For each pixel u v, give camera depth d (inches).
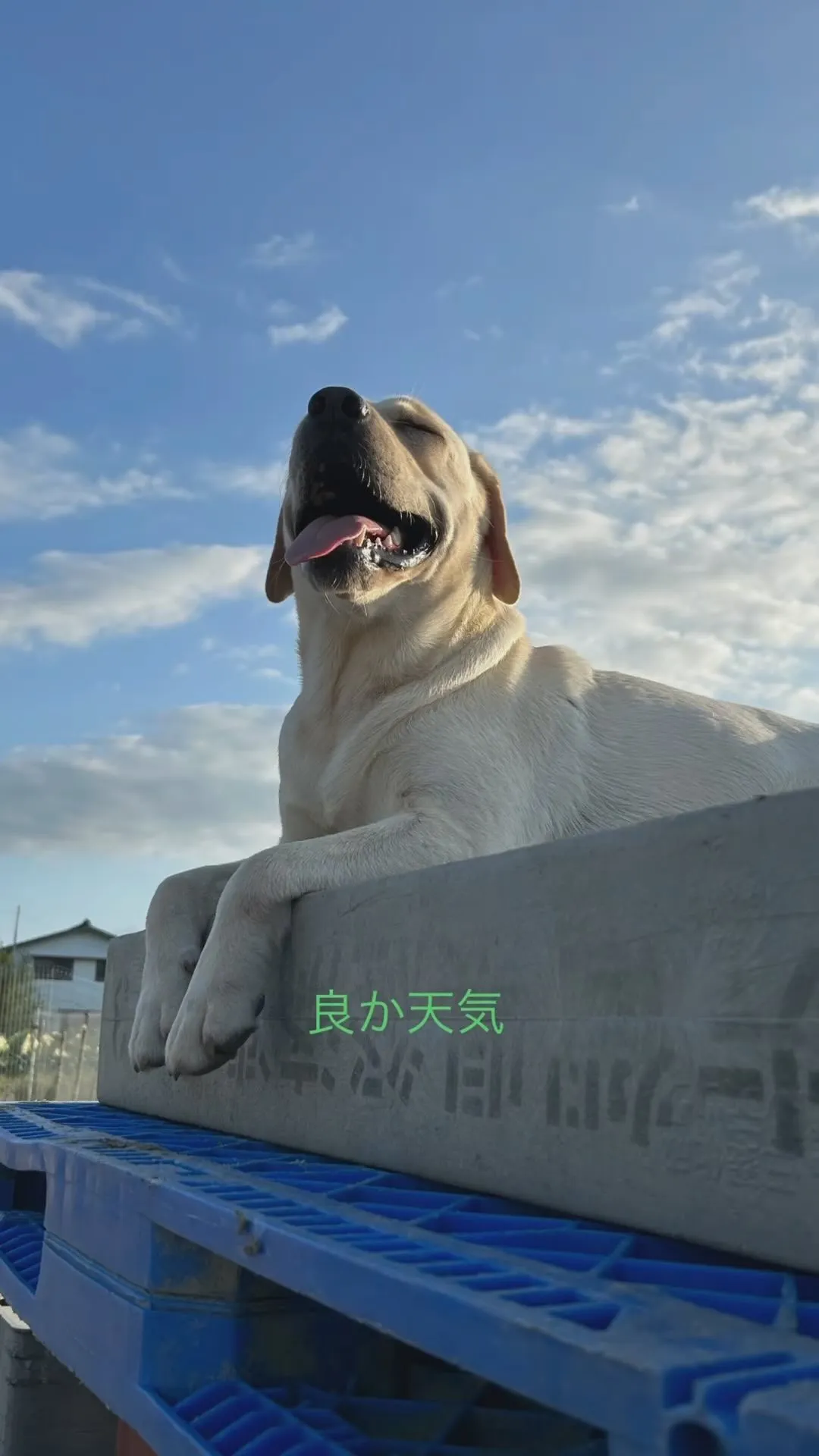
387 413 40.0
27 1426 24.5
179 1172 18.7
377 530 36.6
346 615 38.7
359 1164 21.8
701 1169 14.2
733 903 14.1
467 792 36.4
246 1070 27.2
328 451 36.4
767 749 44.7
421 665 38.8
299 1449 13.9
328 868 29.2
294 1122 24.5
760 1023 13.5
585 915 16.6
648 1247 14.7
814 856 13.1
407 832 33.4
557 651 45.4
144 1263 16.9
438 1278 11.2
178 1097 31.4
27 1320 23.2
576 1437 14.6
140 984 36.0
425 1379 17.6
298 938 25.7
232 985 26.7
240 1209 15.0
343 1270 12.0
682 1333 9.5
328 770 39.2
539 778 39.6
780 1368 8.5
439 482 39.5
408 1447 14.3
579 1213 16.2
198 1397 16.0
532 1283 11.3
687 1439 8.1
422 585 38.9
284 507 40.4
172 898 33.0
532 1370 9.4
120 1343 17.5
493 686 40.3
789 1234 12.9
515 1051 17.8
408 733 37.7
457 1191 18.8
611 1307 10.3
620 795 41.5
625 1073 15.6
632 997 15.6
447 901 19.9
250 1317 16.8
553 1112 16.8
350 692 39.4
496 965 18.4
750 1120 13.6
